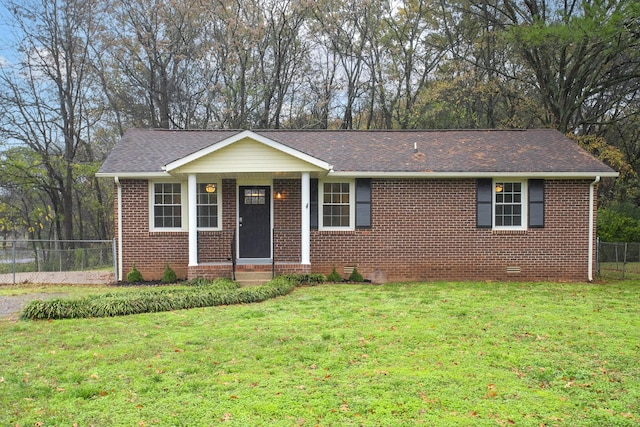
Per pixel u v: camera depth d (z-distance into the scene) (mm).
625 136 27656
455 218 14477
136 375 6105
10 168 25188
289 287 12297
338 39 30516
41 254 17172
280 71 29312
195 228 13367
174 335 7957
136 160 14367
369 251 14469
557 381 5945
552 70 23234
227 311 9867
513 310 9859
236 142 12953
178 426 4750
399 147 15734
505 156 14953
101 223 34531
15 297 11781
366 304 10500
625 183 26969
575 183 14453
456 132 17234
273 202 14609
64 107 26953
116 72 28141
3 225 27578
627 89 24359
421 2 30172
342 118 32562
